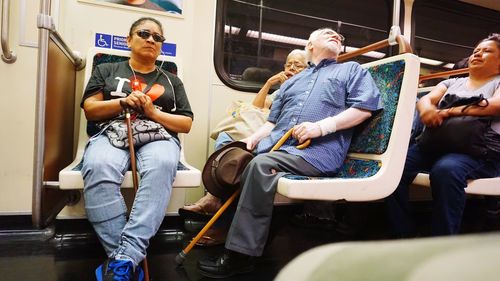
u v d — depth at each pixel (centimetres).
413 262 18
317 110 146
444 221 148
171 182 130
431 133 170
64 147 169
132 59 167
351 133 146
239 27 237
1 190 179
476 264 16
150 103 144
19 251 160
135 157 137
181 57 204
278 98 171
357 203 212
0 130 177
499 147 160
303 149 137
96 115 144
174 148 141
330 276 21
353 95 142
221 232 178
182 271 141
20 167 181
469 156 157
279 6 249
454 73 212
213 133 205
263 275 140
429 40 296
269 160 128
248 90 234
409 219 174
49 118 138
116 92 154
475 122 156
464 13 303
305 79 162
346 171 146
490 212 259
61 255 156
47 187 132
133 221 119
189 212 183
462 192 149
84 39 189
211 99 226
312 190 114
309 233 211
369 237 204
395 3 153
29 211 183
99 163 122
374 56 277
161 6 201
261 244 122
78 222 189
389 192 124
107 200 121
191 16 207
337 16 267
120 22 194
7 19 167
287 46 250
